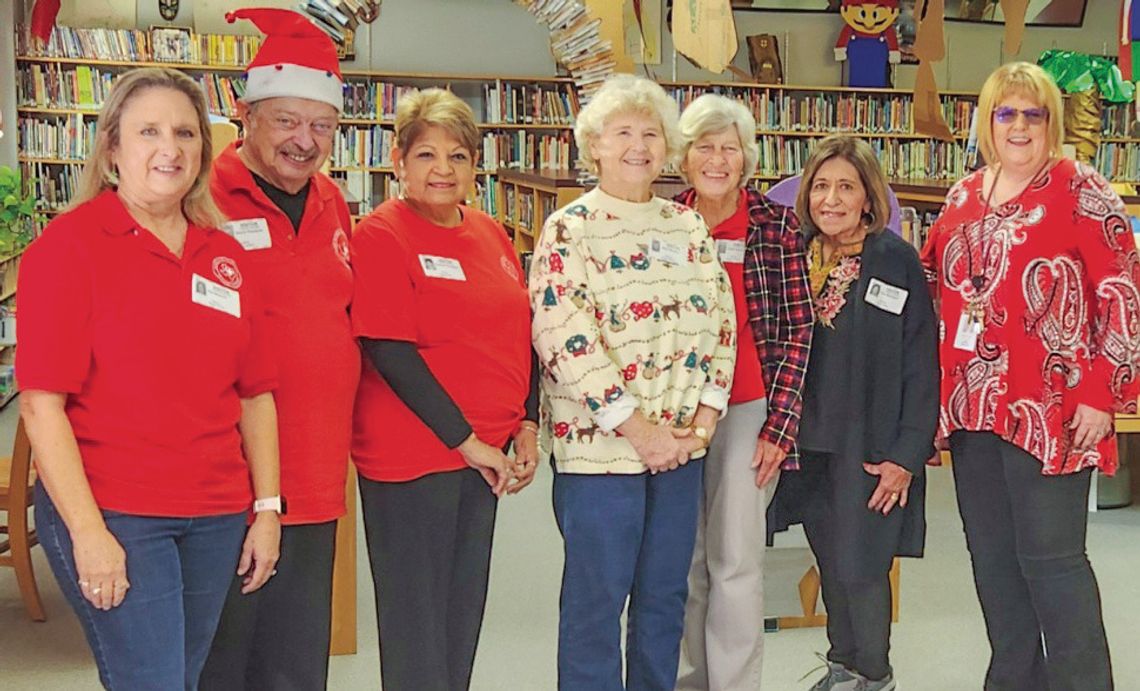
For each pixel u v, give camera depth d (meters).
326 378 2.54
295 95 2.49
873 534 3.19
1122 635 4.14
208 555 2.27
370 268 2.64
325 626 2.62
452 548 2.75
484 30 10.87
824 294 3.18
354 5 2.98
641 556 2.94
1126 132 11.16
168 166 2.15
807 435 3.18
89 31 9.73
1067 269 3.01
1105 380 3.00
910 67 11.38
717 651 3.16
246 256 2.39
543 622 4.29
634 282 2.82
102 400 2.14
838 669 3.39
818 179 3.15
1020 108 2.99
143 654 2.16
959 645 4.07
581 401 2.79
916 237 4.75
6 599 4.48
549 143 10.82
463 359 2.71
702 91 10.88
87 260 2.11
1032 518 3.06
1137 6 4.23
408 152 2.71
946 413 3.19
